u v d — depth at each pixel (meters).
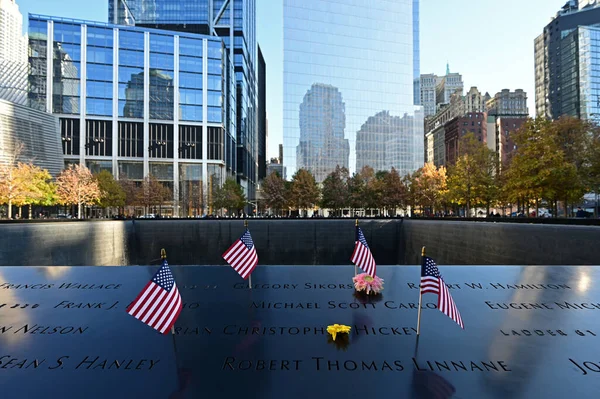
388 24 90.12
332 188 57.91
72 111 68.75
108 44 70.94
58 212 62.25
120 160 71.50
